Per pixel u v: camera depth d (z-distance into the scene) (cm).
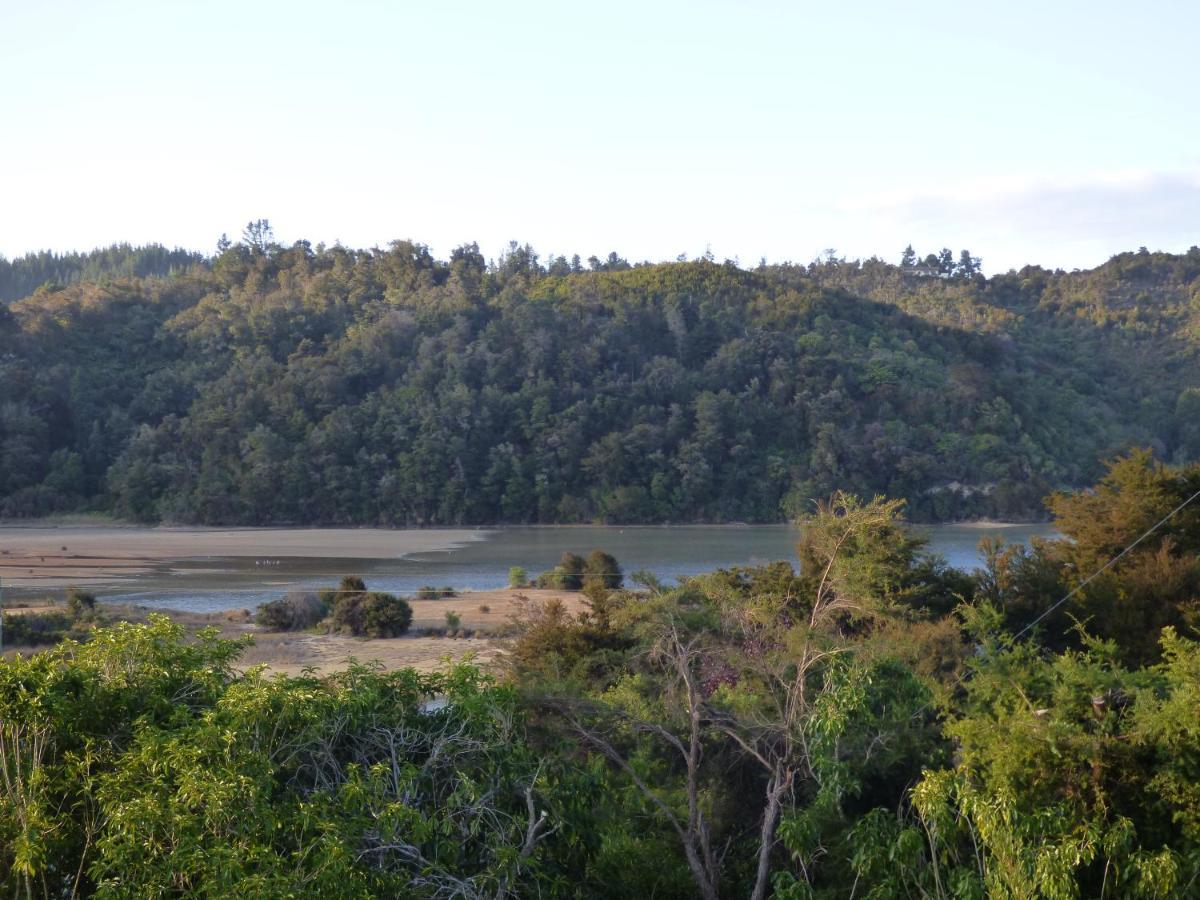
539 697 1365
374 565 8531
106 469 13275
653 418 14900
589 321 16900
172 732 1075
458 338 16088
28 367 14200
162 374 15125
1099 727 1124
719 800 1391
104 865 970
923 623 2009
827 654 1381
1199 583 2486
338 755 1177
